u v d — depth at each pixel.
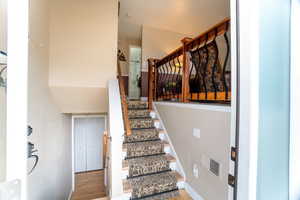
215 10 3.71
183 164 2.17
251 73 0.58
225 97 1.72
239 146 0.63
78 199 3.84
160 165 2.27
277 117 0.64
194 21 4.29
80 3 2.47
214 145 1.55
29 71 1.47
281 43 0.64
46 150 2.04
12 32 0.40
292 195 0.65
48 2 2.22
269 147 0.63
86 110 3.15
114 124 1.79
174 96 3.05
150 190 1.95
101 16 2.55
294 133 0.65
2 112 0.51
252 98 0.59
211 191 1.59
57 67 2.36
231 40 0.67
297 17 0.65
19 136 0.41
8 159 0.40
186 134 2.10
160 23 4.45
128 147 2.42
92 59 2.51
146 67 4.77
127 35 5.27
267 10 0.62
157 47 4.82
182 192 2.04
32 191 1.54
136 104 3.54
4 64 0.59
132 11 3.81
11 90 0.40
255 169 0.60
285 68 0.65
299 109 0.65
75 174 4.98
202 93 2.15
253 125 0.59
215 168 1.53
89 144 5.18
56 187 2.58
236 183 0.64
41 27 1.86
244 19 0.60
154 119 3.17
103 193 4.07
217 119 1.50
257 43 0.59
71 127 4.39
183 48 2.36
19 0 0.41
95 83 2.52
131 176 2.12
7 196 0.39
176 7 3.62
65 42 2.40
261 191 0.62
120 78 2.33
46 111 2.08
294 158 0.65
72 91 2.52
